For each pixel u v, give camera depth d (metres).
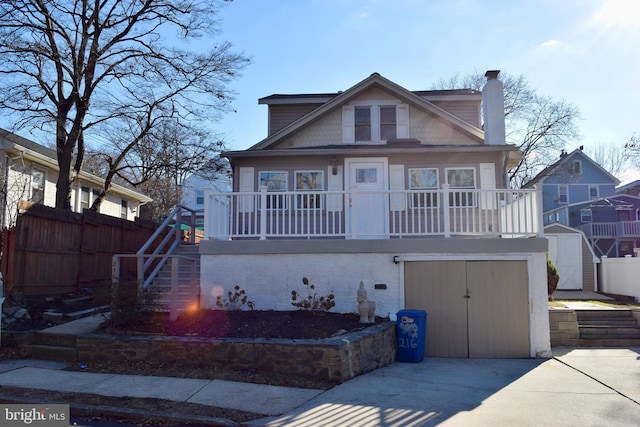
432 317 9.66
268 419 5.54
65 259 11.43
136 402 5.96
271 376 7.27
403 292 9.71
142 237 15.26
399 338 9.07
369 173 13.95
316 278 9.77
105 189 17.75
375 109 15.78
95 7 14.93
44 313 9.49
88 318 9.66
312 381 7.13
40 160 17.19
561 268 19.27
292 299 9.72
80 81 14.93
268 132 17.86
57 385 6.62
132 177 32.69
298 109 17.95
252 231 13.92
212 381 6.96
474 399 6.44
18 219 9.92
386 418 5.60
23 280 10.01
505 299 9.66
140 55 15.48
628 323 11.59
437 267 9.75
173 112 17.22
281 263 9.85
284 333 8.09
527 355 9.51
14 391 6.29
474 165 13.67
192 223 14.27
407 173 13.80
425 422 5.48
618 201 30.62
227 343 7.67
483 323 9.61
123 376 7.12
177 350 7.78
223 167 19.81
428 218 13.46
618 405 6.24
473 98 16.94
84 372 7.32
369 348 8.09
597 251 29.38
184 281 11.34
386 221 11.41
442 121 15.43
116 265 8.86
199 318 8.94
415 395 6.59
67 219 11.48
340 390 6.78
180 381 6.92
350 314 9.53
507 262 9.74
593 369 8.43
